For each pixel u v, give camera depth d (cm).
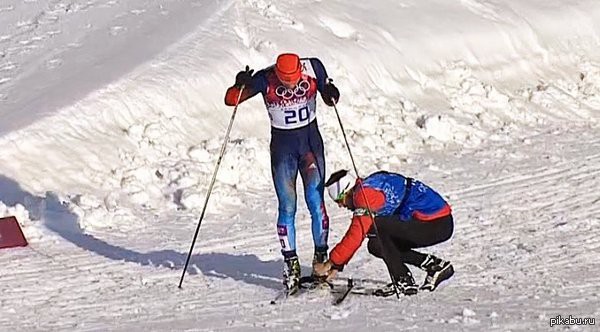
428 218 2577
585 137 5425
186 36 5331
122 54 5147
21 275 2977
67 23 5928
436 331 2258
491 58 6550
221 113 4859
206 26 5494
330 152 4706
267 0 5975
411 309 2497
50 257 3191
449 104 5862
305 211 3838
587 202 3988
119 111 4491
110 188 4025
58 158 4075
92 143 4250
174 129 4569
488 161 4822
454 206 3928
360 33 6019
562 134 5519
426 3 6725
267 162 4416
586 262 3139
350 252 2603
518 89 6391
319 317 2453
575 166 4653
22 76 5003
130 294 2770
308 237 3491
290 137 2694
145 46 5238
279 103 2677
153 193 4019
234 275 2992
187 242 3412
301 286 2756
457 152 5072
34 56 5353
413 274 2970
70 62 5153
